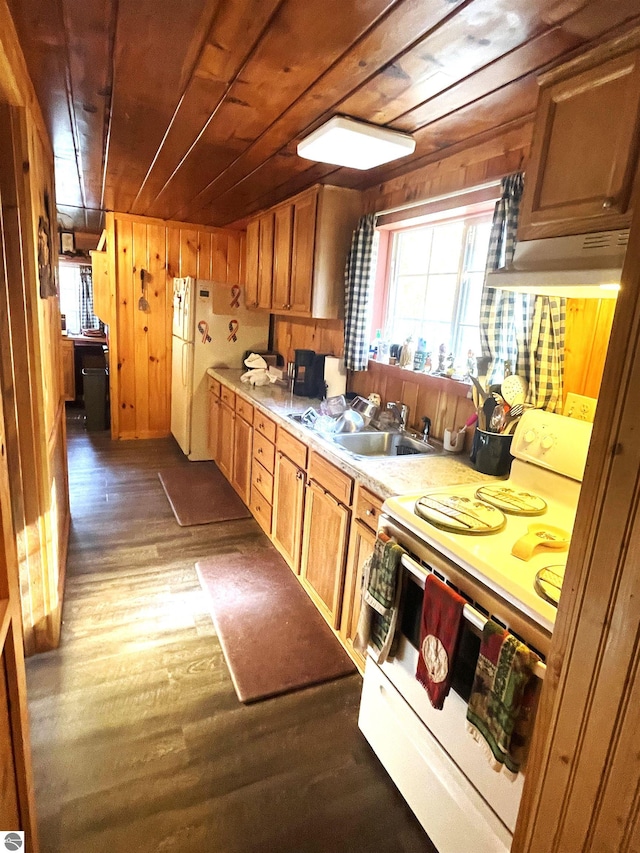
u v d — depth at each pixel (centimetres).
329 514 220
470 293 240
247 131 211
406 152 204
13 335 180
